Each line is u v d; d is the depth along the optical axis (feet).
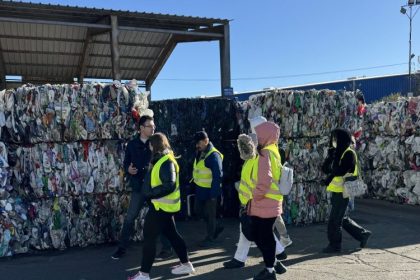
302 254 20.58
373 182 36.63
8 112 21.11
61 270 18.69
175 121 28.89
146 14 45.24
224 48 50.52
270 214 16.33
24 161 21.44
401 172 34.45
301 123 26.20
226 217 29.27
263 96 26.07
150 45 58.18
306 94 26.35
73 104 21.61
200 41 54.90
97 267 19.02
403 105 34.09
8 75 65.05
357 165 20.26
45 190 21.44
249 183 16.55
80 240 21.97
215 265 19.11
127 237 20.21
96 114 21.88
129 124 22.30
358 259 19.66
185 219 28.86
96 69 63.93
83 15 45.01
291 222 26.14
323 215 26.81
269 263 16.57
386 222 27.63
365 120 37.06
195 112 29.19
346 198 20.36
